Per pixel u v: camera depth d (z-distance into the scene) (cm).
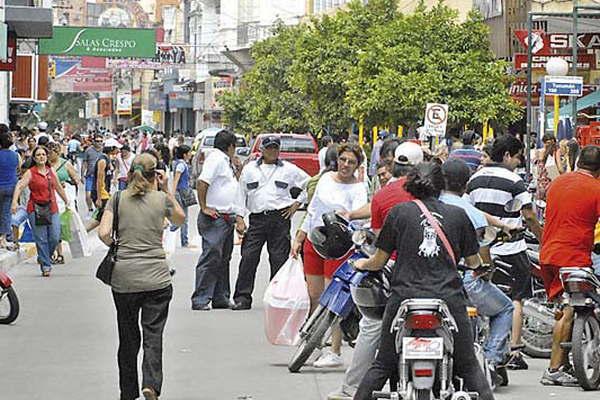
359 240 1828
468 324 1627
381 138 6097
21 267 4284
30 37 6969
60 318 3072
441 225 1631
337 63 9831
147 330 2012
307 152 7638
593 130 5544
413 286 1616
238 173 4431
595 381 2209
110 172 6406
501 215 2319
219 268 3238
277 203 3188
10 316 2966
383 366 1666
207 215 3206
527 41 6056
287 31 12812
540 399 2122
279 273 2447
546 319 2536
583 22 6650
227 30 19350
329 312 2292
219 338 2759
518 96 7675
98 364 2438
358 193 2445
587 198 2216
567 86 5169
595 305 2175
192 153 9206
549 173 4578
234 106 13425
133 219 2008
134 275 1995
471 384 1639
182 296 3503
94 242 5103
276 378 2295
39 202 3984
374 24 9838
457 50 7938
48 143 4712
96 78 16762
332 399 1983
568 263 2222
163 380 2272
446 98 7656
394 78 7688
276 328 2422
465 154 4066
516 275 2334
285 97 12175
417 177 1652
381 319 1845
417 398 1569
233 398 2119
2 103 8175
